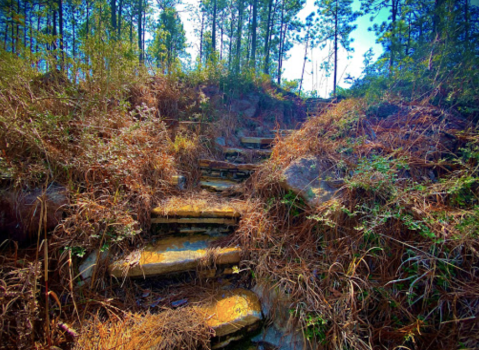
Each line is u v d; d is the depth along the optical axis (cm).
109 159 204
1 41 235
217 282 184
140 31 1053
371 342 140
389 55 443
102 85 262
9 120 176
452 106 271
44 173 178
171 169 263
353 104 300
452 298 142
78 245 159
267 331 159
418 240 167
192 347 134
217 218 215
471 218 154
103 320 143
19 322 120
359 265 166
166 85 382
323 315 145
